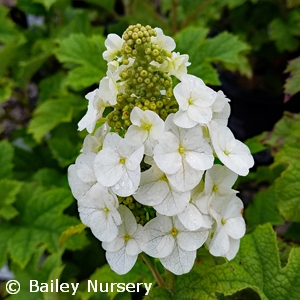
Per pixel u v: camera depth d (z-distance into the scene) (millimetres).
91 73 418
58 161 513
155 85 203
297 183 321
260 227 271
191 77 209
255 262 265
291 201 322
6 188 383
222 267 245
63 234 268
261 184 556
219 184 211
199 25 583
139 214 220
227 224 222
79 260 444
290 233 352
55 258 356
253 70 623
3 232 382
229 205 220
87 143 220
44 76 696
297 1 486
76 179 222
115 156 198
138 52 203
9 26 549
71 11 638
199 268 289
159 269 296
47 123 462
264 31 571
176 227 212
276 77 585
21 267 357
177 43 420
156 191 198
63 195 389
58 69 665
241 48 406
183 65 208
